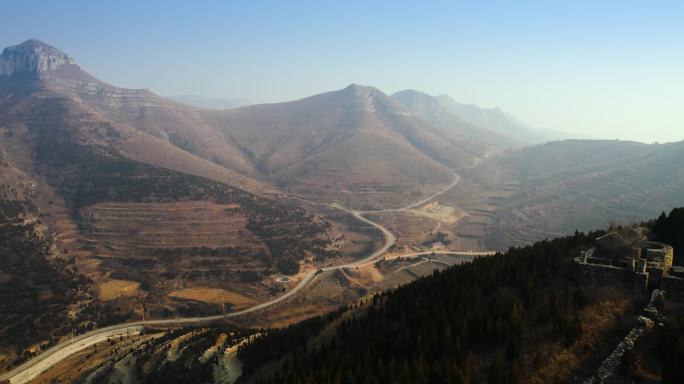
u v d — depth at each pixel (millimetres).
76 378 104625
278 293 176125
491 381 33875
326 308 165500
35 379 110375
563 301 41438
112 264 188250
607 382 31062
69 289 156875
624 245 49219
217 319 153000
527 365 35406
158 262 189625
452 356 38469
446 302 49688
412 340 43188
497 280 51438
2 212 190125
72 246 197375
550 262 51875
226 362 77500
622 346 34125
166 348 96375
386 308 59531
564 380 33219
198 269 187750
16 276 154125
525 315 41781
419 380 35406
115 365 97938
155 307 159625
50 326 135500
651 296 39781
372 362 42406
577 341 36656
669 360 30062
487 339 40250
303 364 47906
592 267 44594
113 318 148625
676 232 51656
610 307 40250
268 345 75125
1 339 124500
